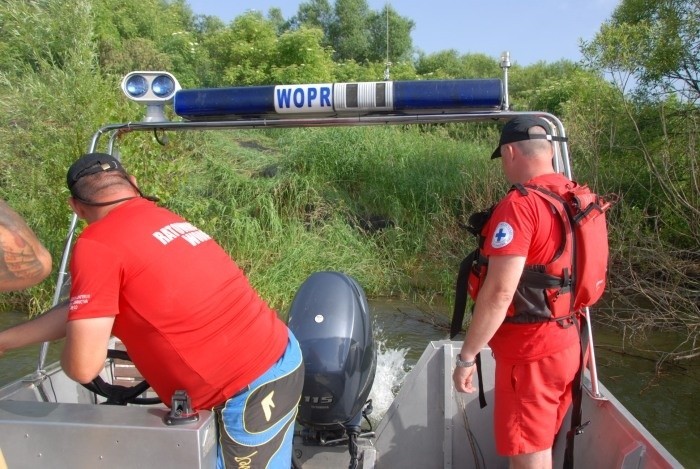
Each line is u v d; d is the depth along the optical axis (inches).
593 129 322.0
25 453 67.6
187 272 68.1
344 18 1483.8
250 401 70.9
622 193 321.4
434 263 343.0
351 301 116.8
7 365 222.2
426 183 407.5
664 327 267.6
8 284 61.8
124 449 66.3
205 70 808.3
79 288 64.6
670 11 355.6
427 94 95.8
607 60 322.3
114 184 71.9
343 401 106.7
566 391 81.4
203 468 67.2
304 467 113.8
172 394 70.8
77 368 64.6
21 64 322.0
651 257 271.9
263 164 429.1
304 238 356.2
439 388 108.2
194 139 408.8
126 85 103.0
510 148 82.0
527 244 73.9
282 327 78.2
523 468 79.7
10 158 289.4
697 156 303.0
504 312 74.7
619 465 79.1
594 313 289.7
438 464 108.3
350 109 98.4
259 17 813.2
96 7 728.3
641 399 221.3
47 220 275.9
